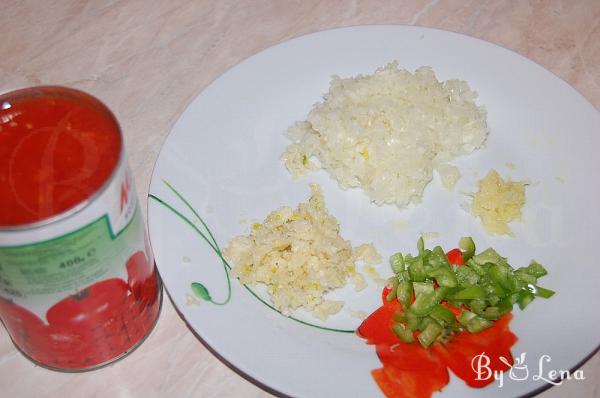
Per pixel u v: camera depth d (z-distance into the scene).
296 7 1.34
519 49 1.28
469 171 1.12
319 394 0.82
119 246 0.75
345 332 0.93
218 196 1.06
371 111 1.14
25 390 0.89
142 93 1.22
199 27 1.31
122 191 0.71
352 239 1.05
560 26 1.31
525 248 1.02
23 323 0.78
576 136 1.11
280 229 1.01
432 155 1.13
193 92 1.22
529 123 1.14
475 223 1.06
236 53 1.28
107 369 0.90
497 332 0.91
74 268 0.71
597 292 0.93
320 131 1.12
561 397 0.88
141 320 0.88
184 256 0.96
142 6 1.34
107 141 0.71
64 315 0.77
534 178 1.09
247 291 0.95
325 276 0.97
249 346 0.86
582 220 1.03
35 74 1.24
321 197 1.07
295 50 1.21
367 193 1.10
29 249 0.66
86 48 1.28
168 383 0.89
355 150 1.12
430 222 1.07
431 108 1.15
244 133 1.13
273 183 1.09
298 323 0.93
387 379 0.84
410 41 1.22
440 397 0.82
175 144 1.08
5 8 1.33
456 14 1.33
